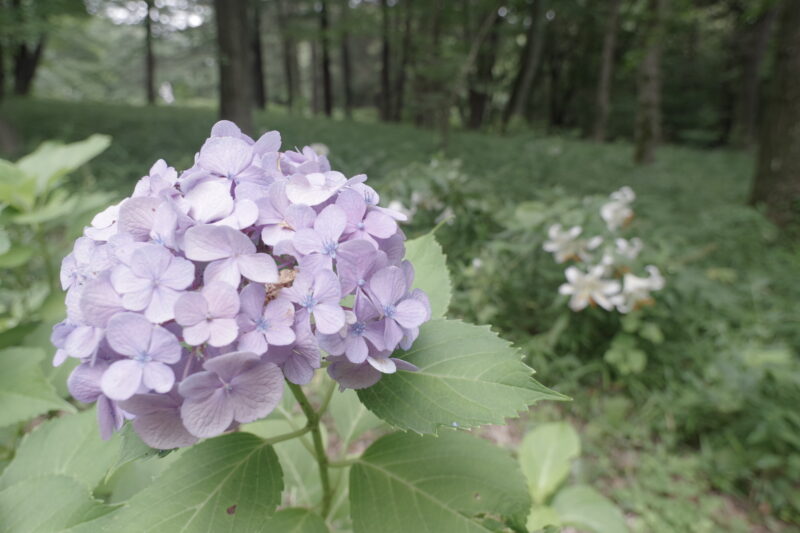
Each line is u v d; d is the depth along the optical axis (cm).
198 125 1191
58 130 974
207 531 101
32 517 108
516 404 98
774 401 323
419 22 1634
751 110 2052
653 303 378
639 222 532
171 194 100
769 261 573
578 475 309
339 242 98
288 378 94
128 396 80
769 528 295
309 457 182
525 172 887
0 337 203
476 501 121
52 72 2883
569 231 414
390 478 126
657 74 1254
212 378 83
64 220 252
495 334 110
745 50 2081
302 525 126
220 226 89
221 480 108
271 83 3872
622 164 1212
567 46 2705
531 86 2642
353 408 168
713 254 582
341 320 87
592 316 407
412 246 150
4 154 762
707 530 285
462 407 99
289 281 97
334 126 1456
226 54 1062
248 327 88
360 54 3688
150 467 145
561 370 386
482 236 445
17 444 203
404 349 106
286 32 2094
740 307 437
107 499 157
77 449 136
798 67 692
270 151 115
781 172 712
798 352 385
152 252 86
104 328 87
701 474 323
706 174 1170
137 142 923
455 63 1058
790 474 294
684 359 396
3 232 149
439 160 500
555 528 128
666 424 346
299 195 101
